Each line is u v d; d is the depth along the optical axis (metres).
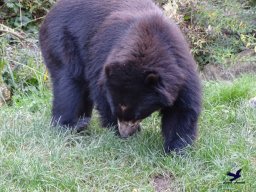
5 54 14.20
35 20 16.09
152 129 10.35
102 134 9.77
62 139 9.57
